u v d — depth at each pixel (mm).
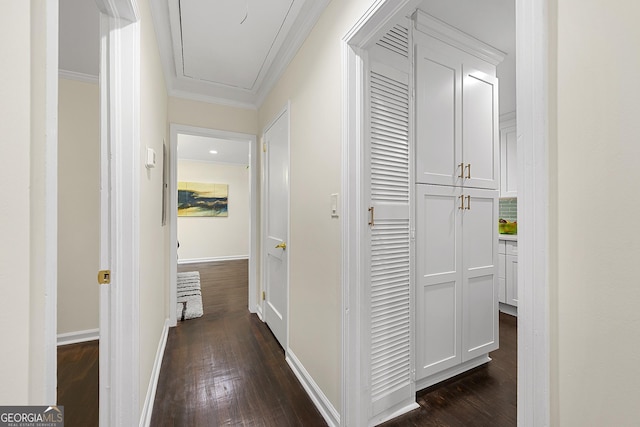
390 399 1521
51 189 465
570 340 538
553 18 559
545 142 568
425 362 1726
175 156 2820
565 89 543
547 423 565
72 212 2473
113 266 1110
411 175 1637
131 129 1142
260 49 2176
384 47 1509
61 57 2213
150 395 1590
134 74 1149
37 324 445
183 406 1615
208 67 2447
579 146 526
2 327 367
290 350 2072
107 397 1107
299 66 1956
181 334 2596
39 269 446
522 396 599
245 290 4125
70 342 2441
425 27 1704
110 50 1107
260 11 1759
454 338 1865
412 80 1640
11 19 376
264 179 2891
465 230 1918
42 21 440
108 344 1107
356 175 1376
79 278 2488
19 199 400
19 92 396
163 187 2385
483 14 1701
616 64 481
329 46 1533
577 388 529
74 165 2482
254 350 2297
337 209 1442
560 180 552
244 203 7121
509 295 3158
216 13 1775
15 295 394
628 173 470
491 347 2064
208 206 6711
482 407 1629
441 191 1787
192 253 6547
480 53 1982
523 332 597
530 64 586
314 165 1715
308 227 1795
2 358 368
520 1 600
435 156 1761
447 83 1819
